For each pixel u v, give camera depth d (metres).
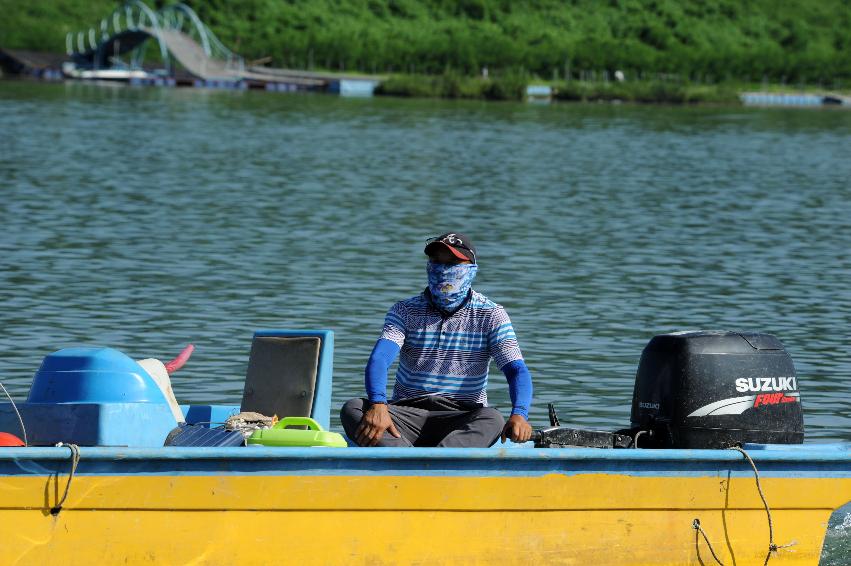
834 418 36.78
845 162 148.00
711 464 23.36
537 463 22.67
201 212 84.00
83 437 22.84
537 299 54.97
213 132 167.12
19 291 54.00
